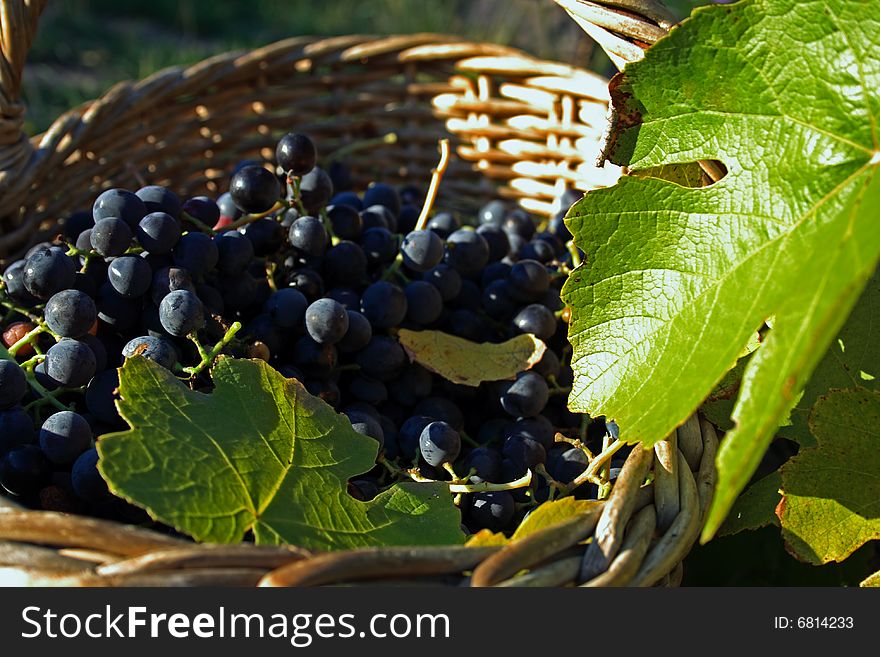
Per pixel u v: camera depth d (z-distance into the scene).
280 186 0.67
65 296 0.60
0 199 0.71
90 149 0.77
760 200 0.55
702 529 0.55
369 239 0.69
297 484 0.56
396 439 0.64
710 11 0.55
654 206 0.57
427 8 1.92
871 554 0.64
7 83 0.70
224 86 0.82
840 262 0.49
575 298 0.58
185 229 0.66
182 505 0.53
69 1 2.02
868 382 0.60
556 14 1.69
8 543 0.50
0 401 0.59
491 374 0.65
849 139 0.54
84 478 0.56
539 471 0.62
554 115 0.80
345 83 0.84
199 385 0.61
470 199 0.83
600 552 0.52
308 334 0.64
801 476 0.58
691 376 0.55
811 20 0.54
